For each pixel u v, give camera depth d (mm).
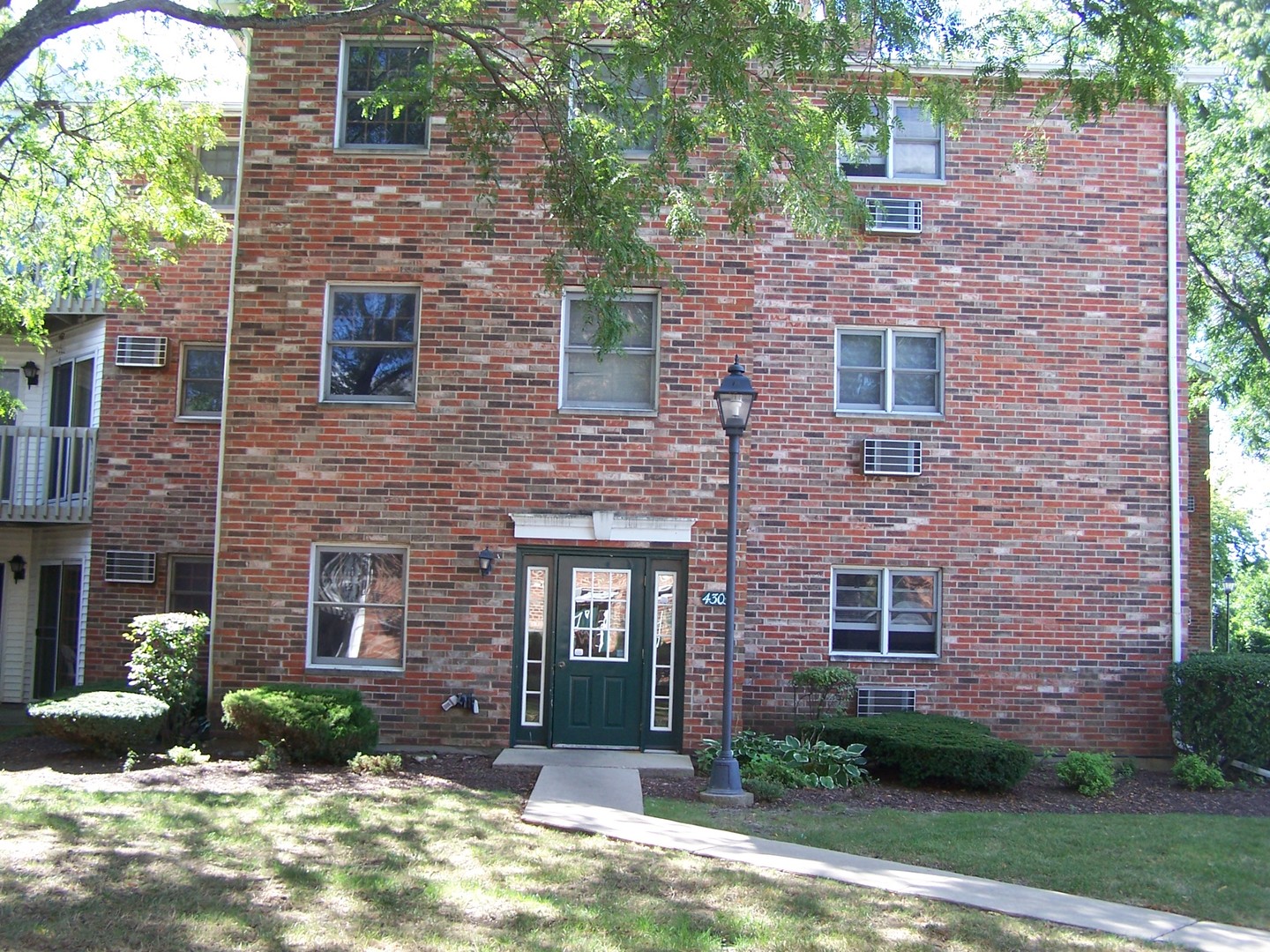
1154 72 10391
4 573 17469
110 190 15203
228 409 13289
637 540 13133
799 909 7152
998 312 14578
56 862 7402
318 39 13664
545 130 11992
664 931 6625
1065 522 14438
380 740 12961
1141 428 14555
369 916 6676
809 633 14203
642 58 10680
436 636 13078
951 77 13391
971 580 14328
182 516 15859
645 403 13484
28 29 9234
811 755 12273
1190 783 12688
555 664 13133
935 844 9328
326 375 13430
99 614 15797
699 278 13445
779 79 12781
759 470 14312
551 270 11508
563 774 11414
